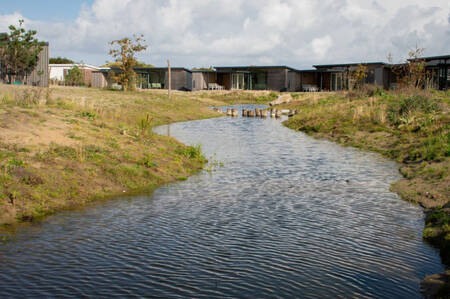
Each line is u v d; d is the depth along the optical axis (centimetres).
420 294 751
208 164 1928
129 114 3531
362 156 2178
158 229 1059
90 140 1778
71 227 1062
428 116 2642
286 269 841
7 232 1018
